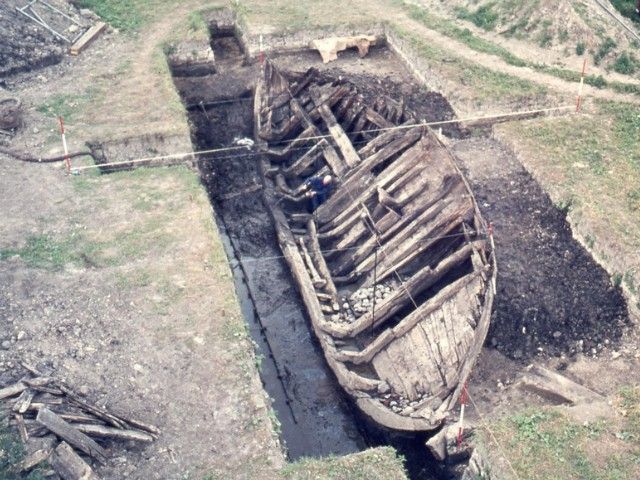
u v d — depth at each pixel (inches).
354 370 673.0
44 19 1087.0
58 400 569.3
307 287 740.7
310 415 672.4
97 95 976.3
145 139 886.4
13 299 665.0
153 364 616.1
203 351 628.1
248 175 928.3
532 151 882.1
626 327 695.1
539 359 671.8
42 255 718.5
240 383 604.4
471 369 635.5
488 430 572.1
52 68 1034.7
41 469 528.4
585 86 1000.9
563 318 698.2
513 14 1119.0
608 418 584.1
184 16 1171.9
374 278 743.7
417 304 711.1
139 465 546.3
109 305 666.2
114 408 581.3
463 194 745.0
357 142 911.0
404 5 1211.9
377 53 1159.0
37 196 796.6
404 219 762.2
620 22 1077.1
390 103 906.7
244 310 768.9
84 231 752.3
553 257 755.4
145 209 783.1
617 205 796.0
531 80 1016.9
